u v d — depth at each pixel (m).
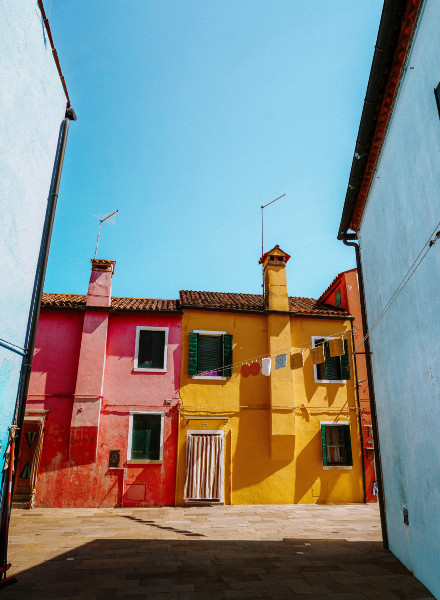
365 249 9.08
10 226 5.74
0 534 5.73
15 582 5.74
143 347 13.60
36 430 12.41
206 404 13.23
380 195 7.63
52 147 7.38
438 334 5.12
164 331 13.79
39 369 12.76
